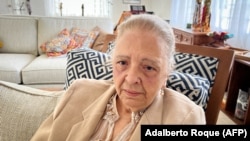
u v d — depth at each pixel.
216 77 0.90
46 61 2.16
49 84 2.06
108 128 0.70
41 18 2.63
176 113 0.64
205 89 0.84
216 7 2.70
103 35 2.39
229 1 2.49
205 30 2.37
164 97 0.71
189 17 3.30
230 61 0.89
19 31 2.57
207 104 0.90
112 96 0.75
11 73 1.99
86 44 2.38
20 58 2.31
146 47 0.59
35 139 0.75
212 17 2.75
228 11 2.51
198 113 0.65
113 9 4.54
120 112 0.72
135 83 0.60
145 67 0.60
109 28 2.69
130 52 0.60
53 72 2.03
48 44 2.44
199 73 0.92
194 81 0.83
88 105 0.77
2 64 2.04
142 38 0.60
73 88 0.80
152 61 0.59
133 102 0.63
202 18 2.38
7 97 0.82
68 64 1.03
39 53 2.62
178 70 0.93
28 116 0.79
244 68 1.99
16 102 0.82
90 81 0.83
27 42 2.58
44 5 4.27
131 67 0.60
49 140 0.72
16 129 0.79
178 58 0.95
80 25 2.63
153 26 0.61
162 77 0.62
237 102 1.99
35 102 0.83
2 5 4.15
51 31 2.58
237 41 2.37
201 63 0.92
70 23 2.62
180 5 3.55
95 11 4.50
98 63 0.97
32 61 2.24
